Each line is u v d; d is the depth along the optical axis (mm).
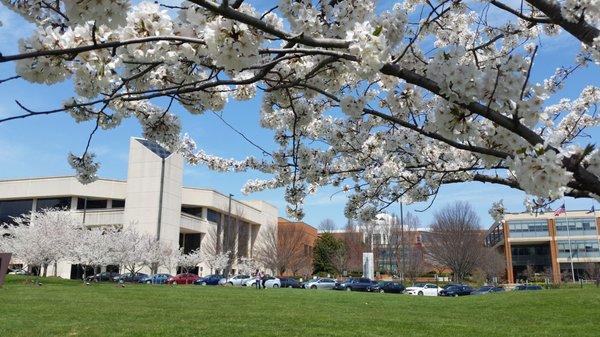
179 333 9734
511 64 2332
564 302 18047
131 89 3705
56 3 2533
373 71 2443
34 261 27984
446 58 2436
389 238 52000
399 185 6652
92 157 4180
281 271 54844
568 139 4695
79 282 31391
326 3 2857
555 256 58781
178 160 45938
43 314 12422
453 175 5754
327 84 3836
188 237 50625
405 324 12180
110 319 11773
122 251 34031
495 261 52844
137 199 43812
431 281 55688
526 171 2090
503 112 2387
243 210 55031
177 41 2377
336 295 24141
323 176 6141
